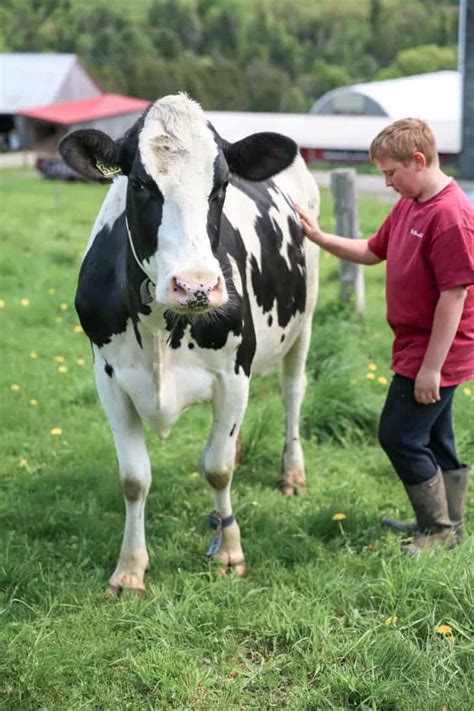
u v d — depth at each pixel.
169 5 80.56
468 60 22.02
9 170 32.31
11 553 4.08
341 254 4.41
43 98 45.06
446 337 3.66
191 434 5.52
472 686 3.15
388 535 4.18
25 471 5.03
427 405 3.91
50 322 8.06
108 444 5.34
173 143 2.99
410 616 3.48
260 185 4.45
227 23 78.38
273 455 5.23
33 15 85.12
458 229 3.55
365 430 5.55
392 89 35.53
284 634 3.48
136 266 3.23
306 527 4.34
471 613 3.49
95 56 73.25
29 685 3.18
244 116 33.28
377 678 3.18
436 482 4.07
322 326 6.97
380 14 78.94
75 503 4.62
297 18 80.19
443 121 28.62
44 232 13.15
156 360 3.48
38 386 6.32
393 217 3.98
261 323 4.12
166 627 3.52
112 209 3.64
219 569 3.92
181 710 3.11
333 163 31.56
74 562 4.07
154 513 4.51
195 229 2.91
